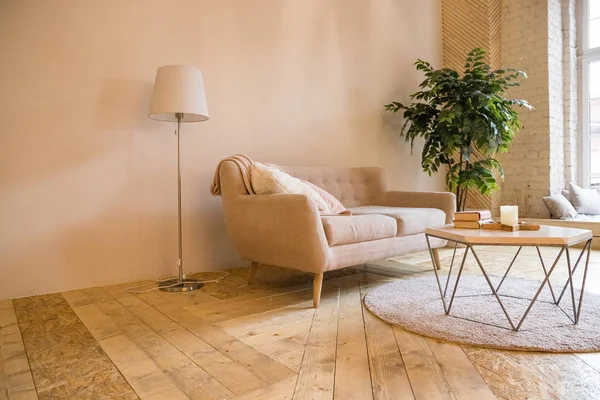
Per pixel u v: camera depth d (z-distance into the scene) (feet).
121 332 5.82
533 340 5.02
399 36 14.84
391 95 14.53
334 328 5.82
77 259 8.48
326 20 12.71
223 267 10.53
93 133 8.67
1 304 7.38
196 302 7.39
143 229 9.32
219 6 10.43
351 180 11.43
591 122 16.03
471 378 4.17
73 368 4.62
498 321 5.75
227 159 8.53
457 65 16.05
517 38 15.60
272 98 11.39
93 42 8.67
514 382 4.07
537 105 15.29
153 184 9.45
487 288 7.60
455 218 6.43
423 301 6.86
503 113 12.22
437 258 9.62
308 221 6.82
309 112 12.21
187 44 9.91
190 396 3.94
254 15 11.08
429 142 13.43
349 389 4.00
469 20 15.74
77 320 6.40
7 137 7.77
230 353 4.99
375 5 14.08
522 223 6.22
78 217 8.50
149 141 9.39
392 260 11.10
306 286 8.51
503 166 16.19
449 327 5.56
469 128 12.09
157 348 5.19
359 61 13.56
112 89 8.90
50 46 8.18
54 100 8.23
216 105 10.35
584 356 4.65
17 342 5.46
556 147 15.46
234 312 6.73
